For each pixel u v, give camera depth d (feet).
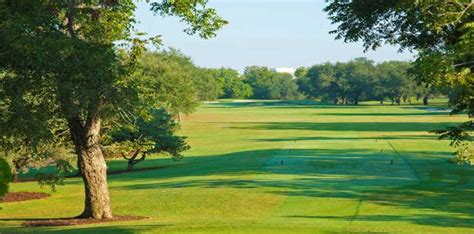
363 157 181.98
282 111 616.39
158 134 184.75
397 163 165.17
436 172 144.66
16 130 62.80
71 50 55.98
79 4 68.64
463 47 42.65
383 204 98.32
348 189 116.26
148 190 123.03
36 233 65.21
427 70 43.65
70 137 89.51
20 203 117.29
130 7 77.51
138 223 76.54
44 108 62.28
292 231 62.69
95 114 75.00
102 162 86.43
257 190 114.42
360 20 75.15
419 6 45.37
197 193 112.27
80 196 125.29
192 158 219.61
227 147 254.06
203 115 538.88
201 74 546.67
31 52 53.93
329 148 215.92
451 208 93.76
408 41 71.92
